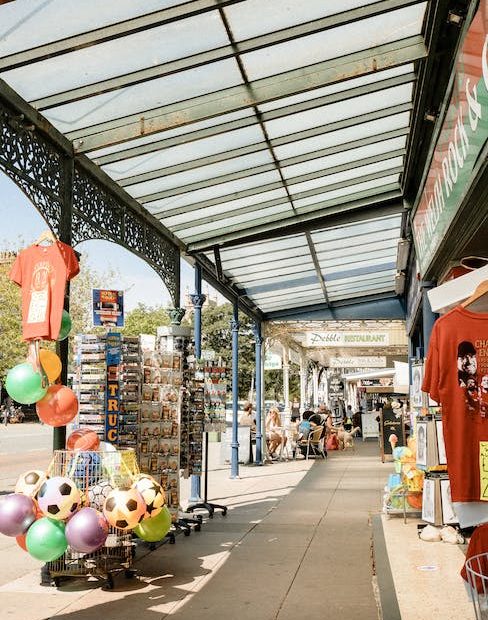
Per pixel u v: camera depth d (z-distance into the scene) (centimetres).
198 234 1031
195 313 1143
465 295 489
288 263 1311
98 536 512
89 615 491
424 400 715
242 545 720
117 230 774
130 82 566
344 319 1769
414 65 637
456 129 489
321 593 536
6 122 539
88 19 488
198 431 916
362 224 1116
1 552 727
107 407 717
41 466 1572
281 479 1337
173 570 618
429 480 705
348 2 521
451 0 514
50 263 552
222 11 502
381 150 851
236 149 754
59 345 624
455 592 491
